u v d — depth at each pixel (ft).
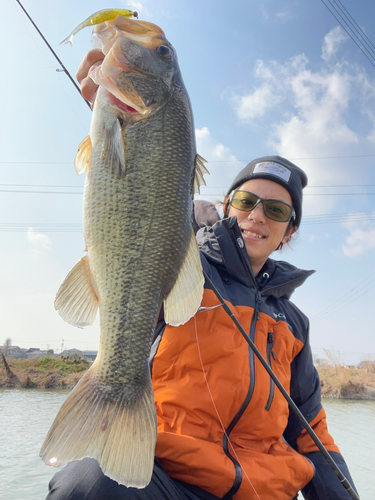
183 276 5.45
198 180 6.07
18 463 17.42
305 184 9.50
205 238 7.86
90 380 4.81
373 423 31.45
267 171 8.40
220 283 7.22
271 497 5.64
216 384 5.94
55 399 41.68
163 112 5.48
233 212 8.60
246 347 6.48
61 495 4.53
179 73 5.98
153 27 5.95
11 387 51.80
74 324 4.91
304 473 6.36
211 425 5.83
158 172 5.29
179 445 5.32
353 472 16.72
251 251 8.16
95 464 4.88
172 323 5.37
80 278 5.10
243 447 6.05
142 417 4.75
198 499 5.32
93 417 4.53
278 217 8.28
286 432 7.88
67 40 5.35
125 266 5.10
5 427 25.25
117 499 4.55
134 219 5.14
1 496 13.12
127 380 4.94
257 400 6.22
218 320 6.46
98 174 5.09
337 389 54.65
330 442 7.61
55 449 4.16
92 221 5.08
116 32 5.60
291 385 7.96
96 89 5.96
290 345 7.64
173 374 6.03
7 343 92.32
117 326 5.05
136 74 5.38
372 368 60.80
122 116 5.22
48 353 71.05
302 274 8.33
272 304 8.09
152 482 4.91
